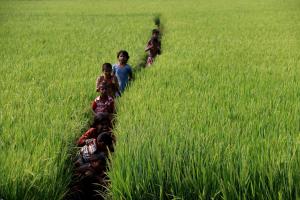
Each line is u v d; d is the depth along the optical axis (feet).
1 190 17.16
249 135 20.33
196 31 71.51
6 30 77.82
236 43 56.90
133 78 37.19
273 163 16.60
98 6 141.49
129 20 92.58
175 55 46.24
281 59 43.91
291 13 106.73
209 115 24.02
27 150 19.65
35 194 17.49
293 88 30.68
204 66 40.40
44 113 25.82
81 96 30.58
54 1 173.27
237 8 124.88
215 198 16.63
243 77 34.96
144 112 25.04
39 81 36.22
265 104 26.55
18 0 179.93
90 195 20.85
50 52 52.85
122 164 17.97
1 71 40.75
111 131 23.82
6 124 23.70
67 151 21.57
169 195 17.08
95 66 42.09
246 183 16.30
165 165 17.43
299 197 15.83
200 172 17.06
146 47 49.21
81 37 66.85
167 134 20.38
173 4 145.07
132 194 17.29
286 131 21.22
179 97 29.19
